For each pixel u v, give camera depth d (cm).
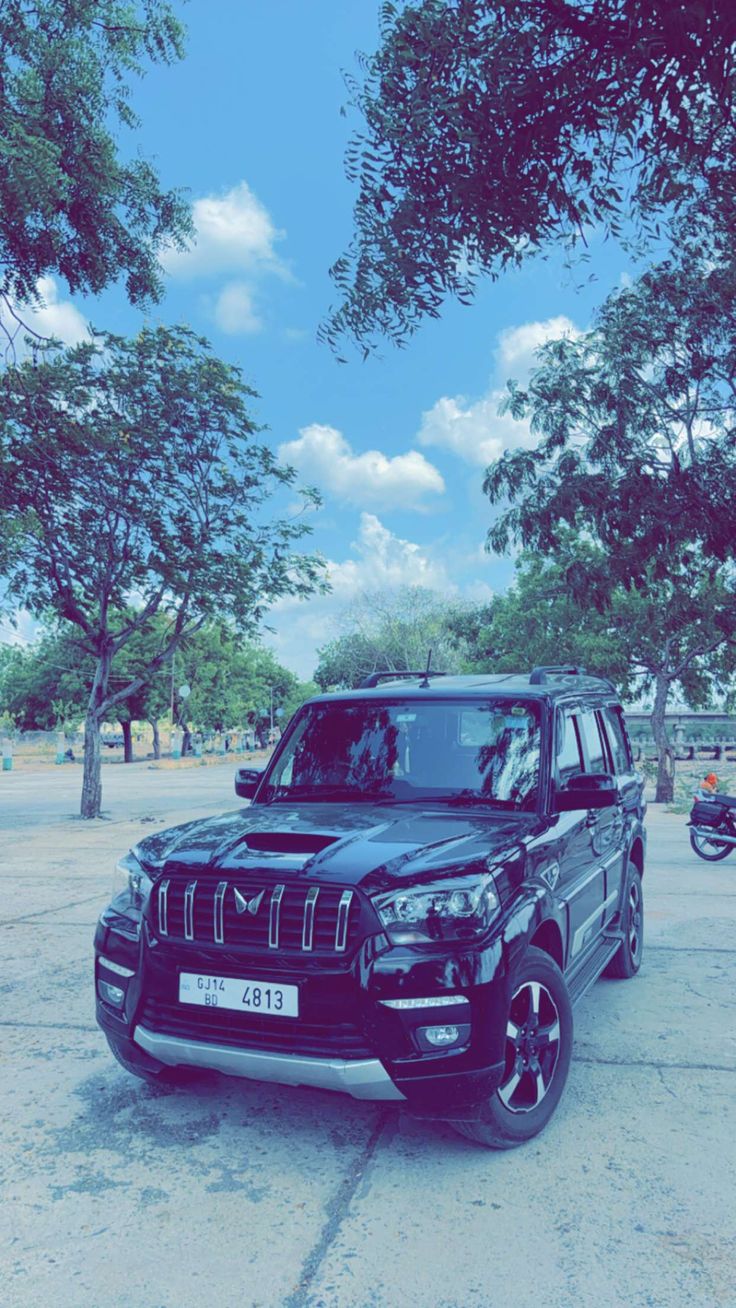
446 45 436
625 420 1123
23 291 1217
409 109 462
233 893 354
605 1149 365
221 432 1802
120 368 1736
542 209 471
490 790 450
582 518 1248
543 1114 376
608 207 486
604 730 592
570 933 439
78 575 1877
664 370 1133
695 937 746
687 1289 274
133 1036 373
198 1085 441
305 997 337
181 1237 307
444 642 5694
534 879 389
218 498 1888
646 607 2167
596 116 440
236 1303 272
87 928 809
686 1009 545
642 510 1101
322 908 341
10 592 1836
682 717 4047
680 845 1440
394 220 485
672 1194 330
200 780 3459
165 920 368
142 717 5353
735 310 1030
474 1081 333
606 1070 448
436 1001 329
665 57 395
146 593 1959
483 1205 324
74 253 1237
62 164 1130
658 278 1056
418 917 337
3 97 1016
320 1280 282
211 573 1850
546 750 456
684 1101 411
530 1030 375
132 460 1728
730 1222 311
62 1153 370
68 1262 294
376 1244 301
